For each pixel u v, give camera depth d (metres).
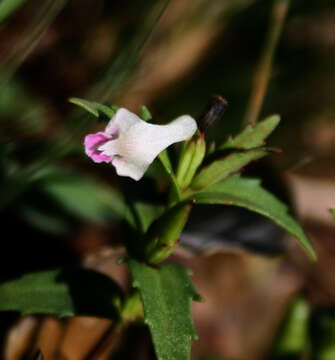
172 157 0.17
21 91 0.23
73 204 0.21
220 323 0.21
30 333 0.19
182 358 0.16
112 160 0.15
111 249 0.20
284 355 0.19
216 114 0.16
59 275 0.17
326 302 0.23
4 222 0.21
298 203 0.22
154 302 0.16
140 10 0.24
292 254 0.24
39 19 0.19
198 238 0.20
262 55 0.23
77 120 0.19
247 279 0.22
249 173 0.21
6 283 0.17
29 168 0.19
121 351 0.19
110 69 0.20
